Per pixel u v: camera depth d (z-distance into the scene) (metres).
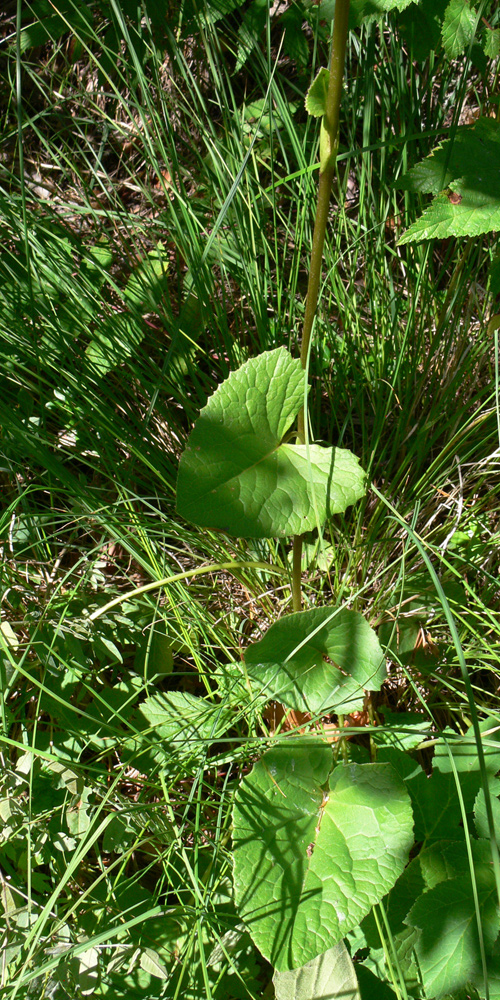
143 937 0.55
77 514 0.68
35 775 0.61
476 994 0.50
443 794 0.57
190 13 0.85
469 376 0.83
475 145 0.58
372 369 0.84
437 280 0.81
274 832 0.52
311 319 0.50
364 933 0.52
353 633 0.57
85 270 0.83
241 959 0.54
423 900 0.51
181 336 0.81
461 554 0.74
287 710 0.65
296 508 0.51
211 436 0.50
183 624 0.70
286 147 0.93
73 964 0.52
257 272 0.79
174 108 0.91
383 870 0.50
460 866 0.52
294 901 0.49
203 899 0.54
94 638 0.69
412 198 0.82
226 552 0.74
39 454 0.70
